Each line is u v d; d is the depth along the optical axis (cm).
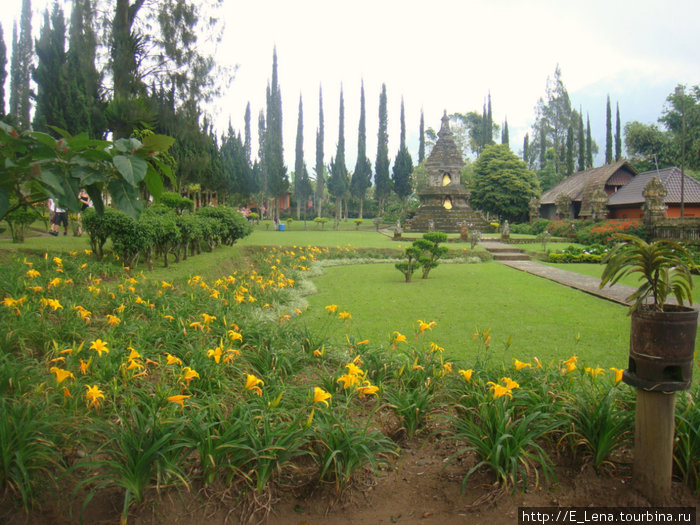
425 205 3862
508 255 2020
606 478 288
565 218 3375
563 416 308
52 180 224
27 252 967
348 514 265
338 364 471
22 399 298
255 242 2167
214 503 260
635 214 2945
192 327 507
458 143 6050
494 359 568
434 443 333
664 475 263
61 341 415
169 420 262
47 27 1797
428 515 265
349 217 6284
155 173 262
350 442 273
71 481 264
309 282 1220
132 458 249
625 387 366
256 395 336
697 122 3531
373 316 830
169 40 1722
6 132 233
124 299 602
